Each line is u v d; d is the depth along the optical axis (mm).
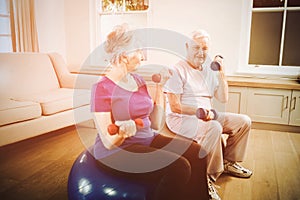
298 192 1898
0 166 2223
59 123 2717
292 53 3465
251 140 2947
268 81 3186
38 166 2236
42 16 3793
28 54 3123
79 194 1307
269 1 3424
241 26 3443
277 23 3453
